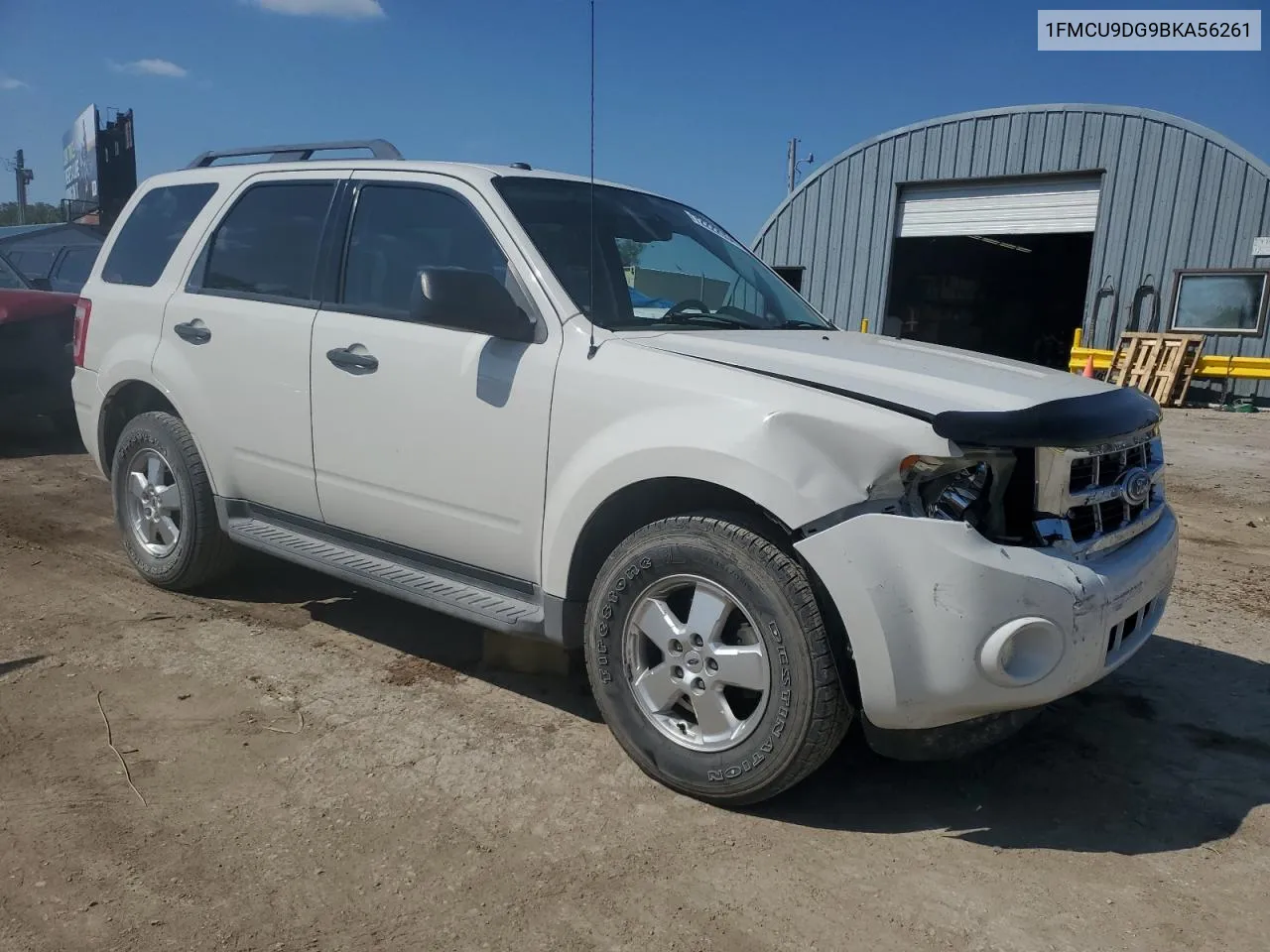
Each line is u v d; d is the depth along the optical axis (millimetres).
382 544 4020
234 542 4723
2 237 10117
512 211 3686
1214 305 16906
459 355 3582
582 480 3219
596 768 3297
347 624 4570
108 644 4215
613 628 3223
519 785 3164
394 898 2578
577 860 2777
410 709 3689
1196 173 16953
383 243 4008
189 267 4727
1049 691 2740
